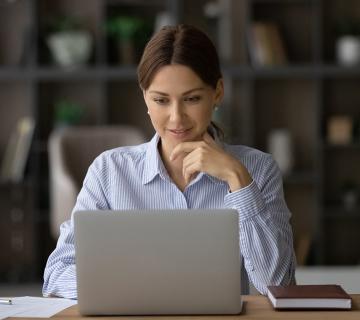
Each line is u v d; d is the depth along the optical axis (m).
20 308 2.30
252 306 2.27
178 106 2.44
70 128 6.54
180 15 6.62
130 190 2.73
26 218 7.02
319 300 2.21
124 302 2.17
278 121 6.88
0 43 6.86
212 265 2.15
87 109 6.88
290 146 6.66
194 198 2.71
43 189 6.87
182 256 2.14
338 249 6.92
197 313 2.17
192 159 2.49
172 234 2.13
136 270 2.15
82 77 6.52
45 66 6.52
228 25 6.83
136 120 6.94
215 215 2.13
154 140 2.73
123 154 2.79
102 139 5.90
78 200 2.79
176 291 2.16
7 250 7.04
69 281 2.57
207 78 2.44
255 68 6.46
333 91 6.82
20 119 6.89
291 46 6.80
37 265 6.66
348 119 6.59
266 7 6.78
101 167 2.78
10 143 6.88
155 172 2.70
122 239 2.14
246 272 2.76
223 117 6.67
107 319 2.16
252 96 6.70
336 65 6.46
